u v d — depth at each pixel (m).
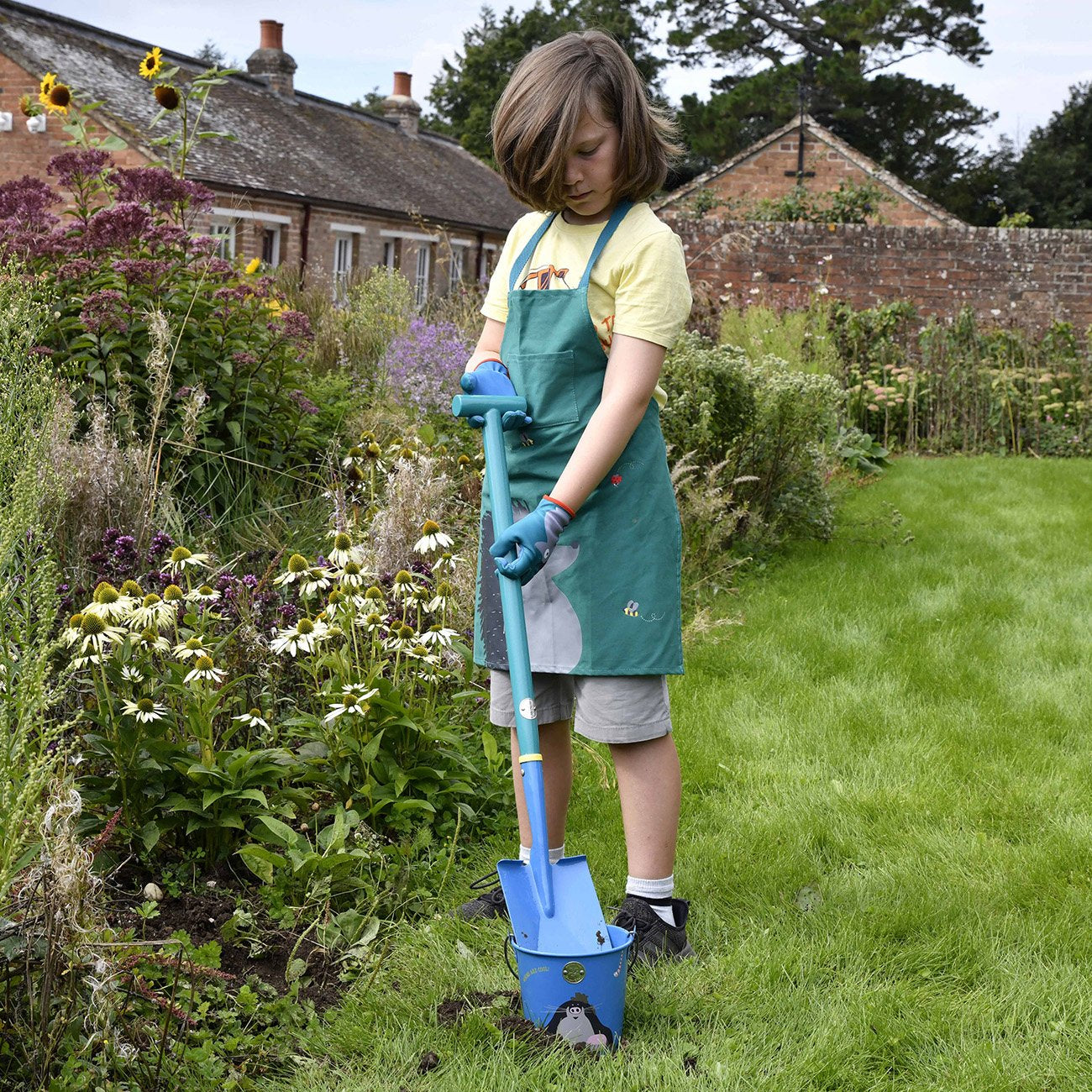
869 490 8.23
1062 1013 2.06
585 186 2.08
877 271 11.73
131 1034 1.82
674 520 2.20
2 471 2.53
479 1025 1.96
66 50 16.72
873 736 3.49
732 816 2.89
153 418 4.46
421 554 3.58
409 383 6.01
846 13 31.78
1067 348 11.12
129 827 2.50
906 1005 2.08
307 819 2.76
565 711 2.29
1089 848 2.69
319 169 19.00
